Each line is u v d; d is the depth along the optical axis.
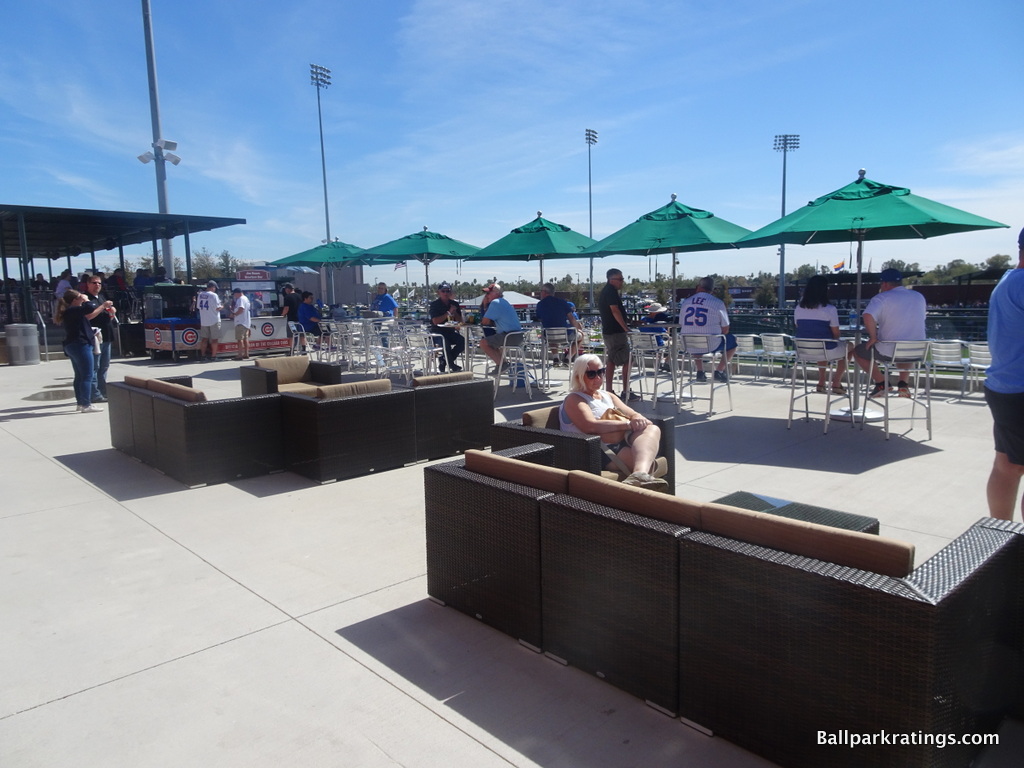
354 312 23.72
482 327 10.00
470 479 3.22
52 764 2.37
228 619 3.38
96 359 9.65
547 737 2.46
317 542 4.36
